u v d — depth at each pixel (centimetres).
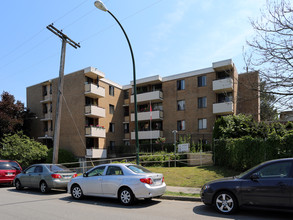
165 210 715
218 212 673
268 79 975
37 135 3086
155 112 2852
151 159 1830
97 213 685
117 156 2875
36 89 3197
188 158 1770
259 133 1405
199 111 2645
